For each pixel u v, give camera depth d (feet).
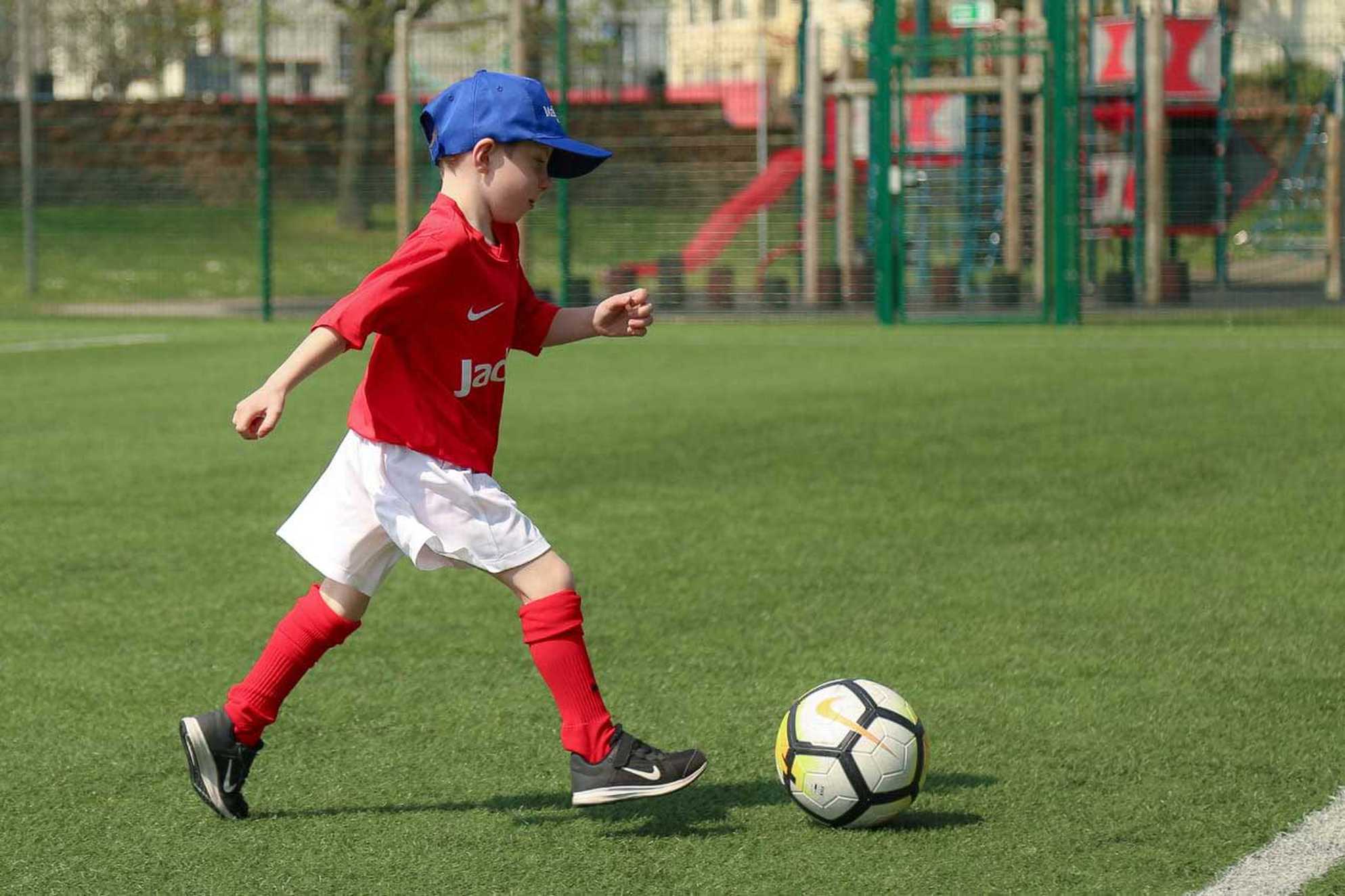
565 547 46.65
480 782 26.86
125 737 29.55
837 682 24.82
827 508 52.42
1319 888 21.65
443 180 24.48
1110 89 156.76
